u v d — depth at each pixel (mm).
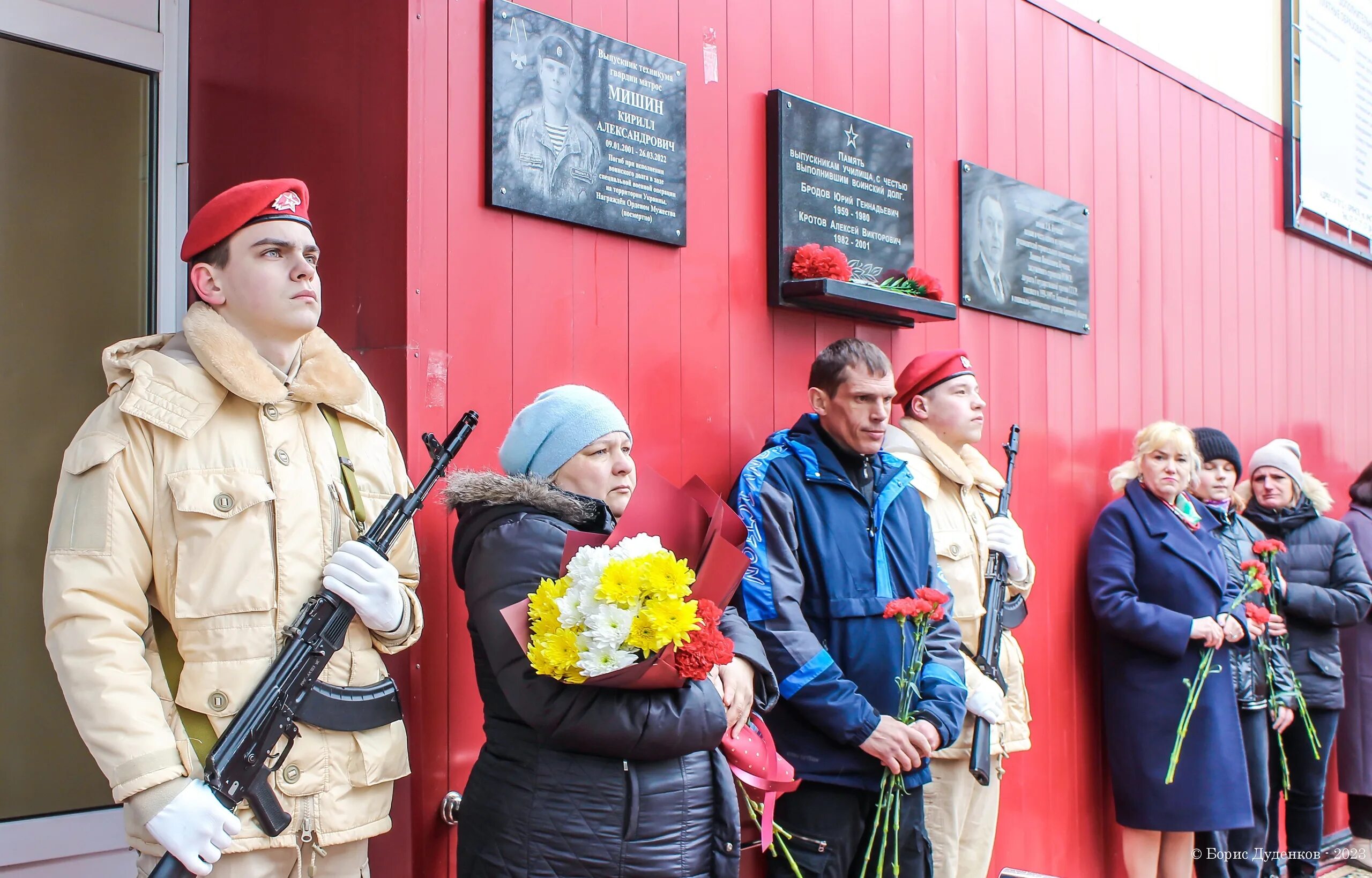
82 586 1940
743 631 2682
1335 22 7125
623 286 3156
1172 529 4398
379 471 2312
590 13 3094
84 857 2830
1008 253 4570
